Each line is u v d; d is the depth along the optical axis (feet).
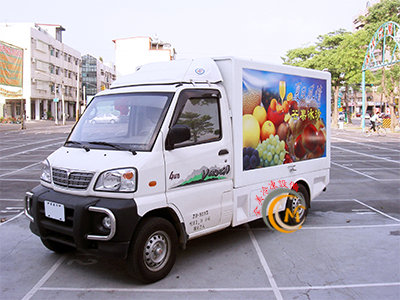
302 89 20.84
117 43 244.42
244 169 17.10
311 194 22.00
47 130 125.49
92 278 14.38
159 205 13.44
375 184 35.86
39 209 14.32
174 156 14.07
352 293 13.21
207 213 15.46
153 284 13.83
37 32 196.54
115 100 15.75
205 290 13.35
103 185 12.93
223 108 16.25
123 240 12.57
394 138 93.71
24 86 191.83
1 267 15.47
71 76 255.91
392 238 19.45
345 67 145.28
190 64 16.26
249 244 18.37
